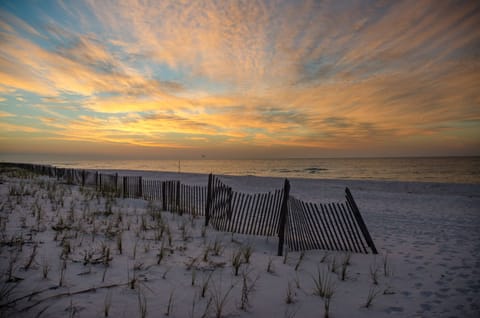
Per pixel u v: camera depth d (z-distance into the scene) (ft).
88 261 13.39
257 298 11.34
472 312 10.81
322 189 69.10
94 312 9.18
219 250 17.38
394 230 26.73
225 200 23.48
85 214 24.38
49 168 74.33
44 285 10.77
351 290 12.74
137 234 19.40
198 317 9.51
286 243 19.67
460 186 72.28
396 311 10.86
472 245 20.83
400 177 145.38
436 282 13.78
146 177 108.58
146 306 9.94
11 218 20.83
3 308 8.86
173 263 14.51
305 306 10.96
